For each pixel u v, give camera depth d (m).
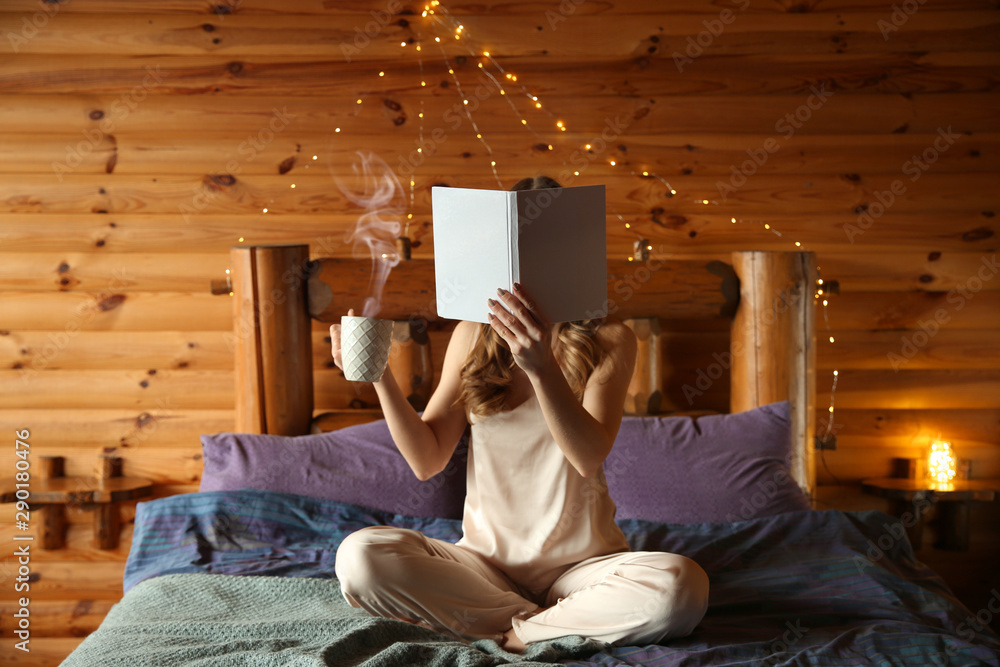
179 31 2.60
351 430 2.34
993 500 2.55
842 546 1.98
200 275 2.69
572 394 1.45
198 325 2.71
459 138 2.66
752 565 1.94
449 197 1.43
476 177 2.67
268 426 2.50
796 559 1.94
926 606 1.75
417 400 2.53
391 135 2.66
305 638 1.48
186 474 2.74
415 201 2.68
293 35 2.62
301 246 2.51
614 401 1.64
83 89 2.62
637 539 2.02
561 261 1.36
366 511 2.15
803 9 2.62
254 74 2.63
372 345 1.49
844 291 2.72
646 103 2.66
